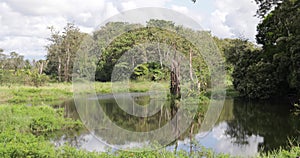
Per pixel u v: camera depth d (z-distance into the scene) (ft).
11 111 32.35
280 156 16.69
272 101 52.06
